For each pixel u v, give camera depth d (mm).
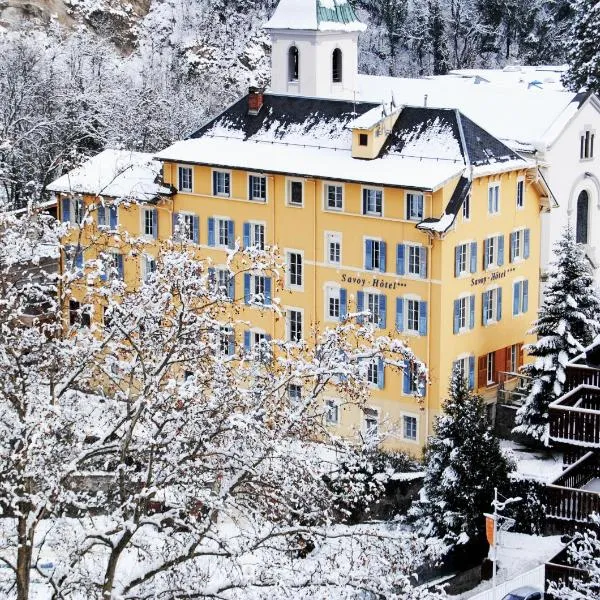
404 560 47906
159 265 48781
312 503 48406
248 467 47094
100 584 47250
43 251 55688
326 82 133250
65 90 156500
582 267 96625
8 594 47844
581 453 71188
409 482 88938
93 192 87312
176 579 47562
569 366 70938
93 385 57469
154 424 51500
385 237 99062
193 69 198875
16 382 47281
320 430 49188
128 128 154000
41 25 189125
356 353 49438
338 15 132750
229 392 47438
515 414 99938
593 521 64312
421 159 99312
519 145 114312
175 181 109250
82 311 50594
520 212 103875
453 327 98688
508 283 103500
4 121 142875
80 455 46969
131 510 47656
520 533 88125
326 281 102562
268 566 47188
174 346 47094
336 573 50156
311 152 103875
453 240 97750
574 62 160250
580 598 62125
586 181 117688
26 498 44906
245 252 50812
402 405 98062
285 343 50312
